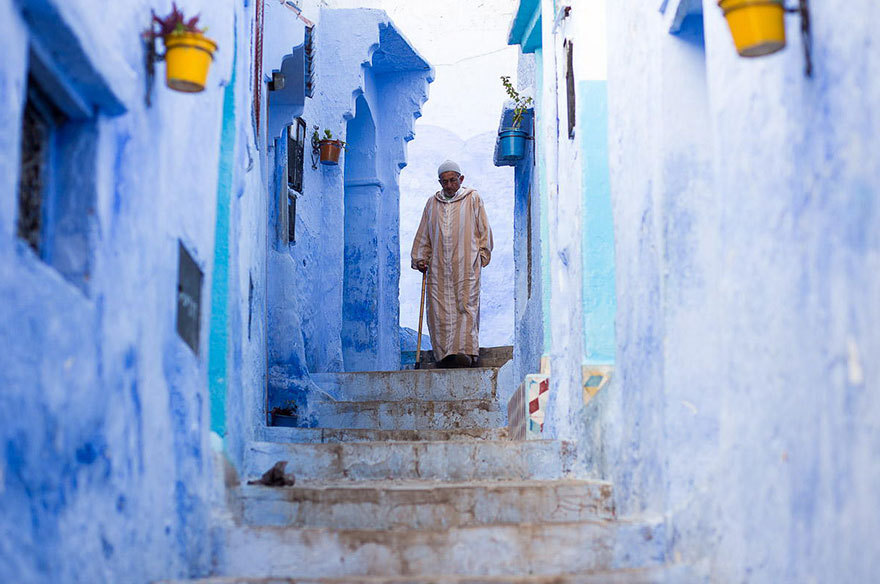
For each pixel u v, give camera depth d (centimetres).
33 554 218
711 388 370
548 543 389
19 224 248
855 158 224
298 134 982
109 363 275
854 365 226
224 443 439
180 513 358
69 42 232
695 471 367
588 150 553
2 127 202
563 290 639
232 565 392
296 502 447
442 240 1094
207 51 296
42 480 224
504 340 1708
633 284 439
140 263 309
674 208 380
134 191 302
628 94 455
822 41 242
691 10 375
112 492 278
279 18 746
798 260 260
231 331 455
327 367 1041
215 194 440
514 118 930
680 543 360
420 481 524
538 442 547
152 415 324
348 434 664
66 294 239
